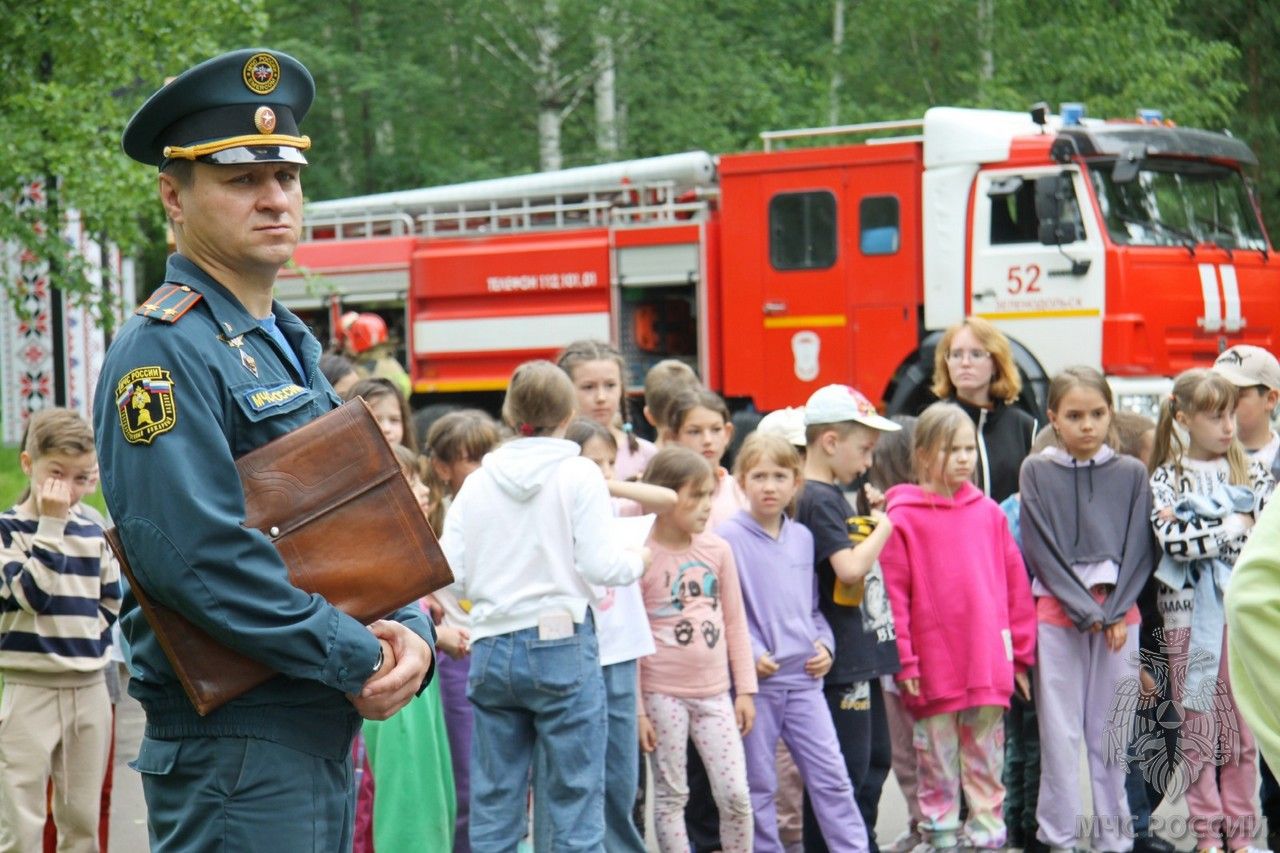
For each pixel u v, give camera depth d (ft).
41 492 17.38
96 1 40.42
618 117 85.35
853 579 19.04
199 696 9.89
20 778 17.28
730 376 49.29
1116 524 19.95
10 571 17.26
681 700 18.78
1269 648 8.64
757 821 19.25
